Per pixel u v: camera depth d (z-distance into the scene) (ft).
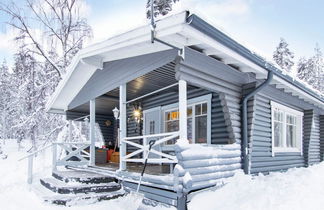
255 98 18.40
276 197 12.75
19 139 58.59
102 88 22.16
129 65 18.17
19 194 18.35
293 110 27.22
